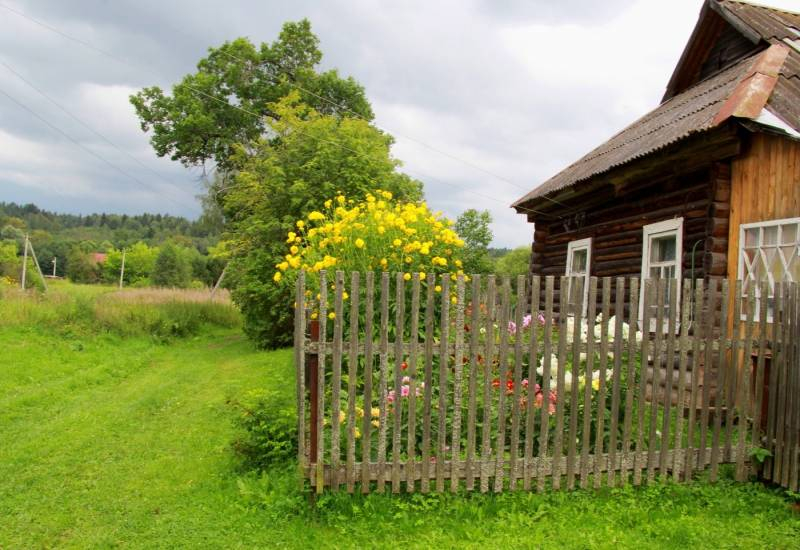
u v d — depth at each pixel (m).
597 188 8.80
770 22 8.09
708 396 4.46
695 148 6.26
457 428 3.99
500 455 4.05
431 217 6.21
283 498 4.07
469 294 5.36
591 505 4.03
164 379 9.87
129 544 3.72
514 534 3.66
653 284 4.34
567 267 10.23
